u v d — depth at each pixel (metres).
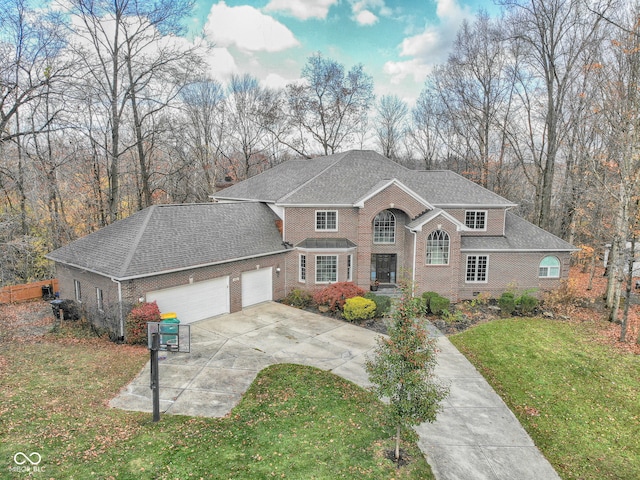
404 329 9.80
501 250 25.25
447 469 10.17
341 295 22.42
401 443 11.04
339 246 25.06
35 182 22.80
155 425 11.31
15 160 23.95
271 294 24.86
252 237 24.17
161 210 21.84
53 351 16.34
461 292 25.73
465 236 26.44
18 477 8.70
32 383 13.16
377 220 26.64
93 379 13.88
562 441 11.82
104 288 18.47
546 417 13.05
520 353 17.78
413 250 24.50
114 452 9.92
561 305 24.58
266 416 12.09
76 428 10.80
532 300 22.97
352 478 9.48
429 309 22.69
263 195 29.00
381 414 11.23
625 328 19.09
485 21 37.69
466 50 38.91
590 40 27.33
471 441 11.47
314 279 25.11
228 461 9.87
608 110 20.59
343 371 15.41
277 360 16.23
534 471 10.32
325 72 48.66
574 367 16.50
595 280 34.28
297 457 10.16
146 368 15.12
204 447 10.39
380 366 9.98
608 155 23.20
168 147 38.09
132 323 17.16
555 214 40.91
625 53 19.70
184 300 20.09
